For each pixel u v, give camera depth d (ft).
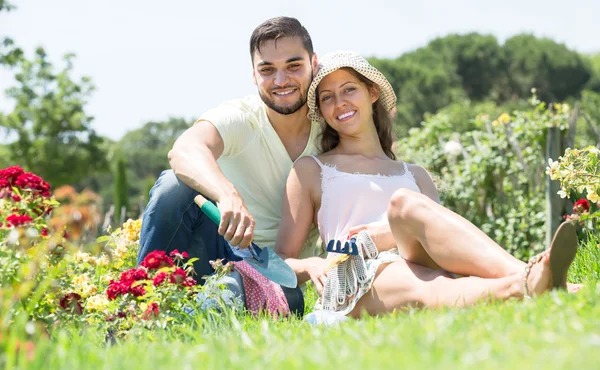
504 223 23.20
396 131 13.25
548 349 5.27
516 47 149.48
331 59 12.17
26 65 102.53
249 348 6.49
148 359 6.19
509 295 8.07
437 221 9.04
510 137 23.18
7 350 6.04
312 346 6.18
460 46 151.43
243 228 10.19
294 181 12.04
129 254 13.87
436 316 7.12
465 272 8.92
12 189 9.61
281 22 12.44
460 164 25.05
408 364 5.14
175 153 11.66
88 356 6.34
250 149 12.60
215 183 10.90
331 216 11.47
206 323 8.77
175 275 9.61
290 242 11.79
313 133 12.94
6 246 8.54
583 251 13.32
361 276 9.82
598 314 6.12
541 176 22.68
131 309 9.31
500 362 5.11
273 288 11.16
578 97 146.20
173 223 11.59
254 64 12.60
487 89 149.59
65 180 105.50
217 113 12.43
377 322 7.33
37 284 8.84
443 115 27.22
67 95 105.29
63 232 9.47
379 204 11.35
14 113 102.94
